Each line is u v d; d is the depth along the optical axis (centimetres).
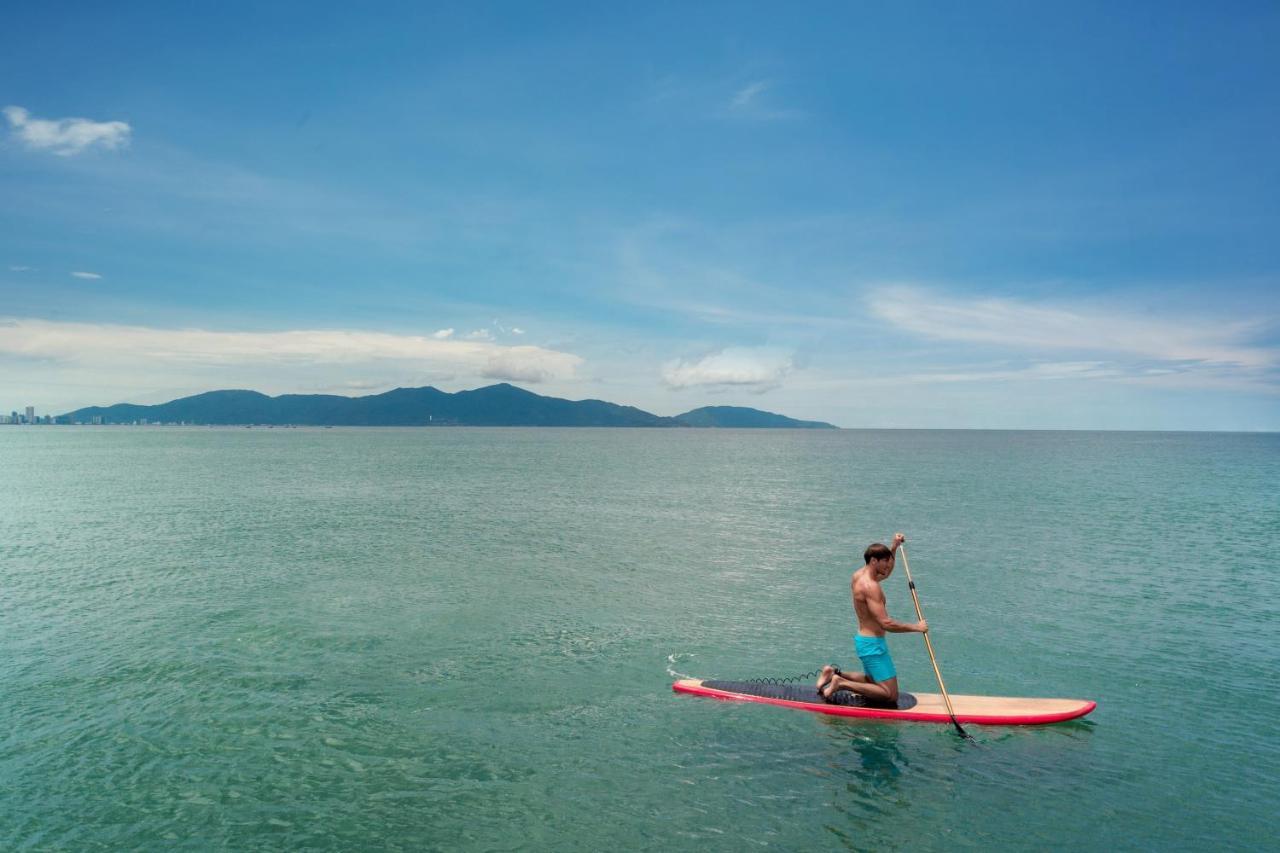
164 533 3306
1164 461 10856
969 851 855
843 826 909
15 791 979
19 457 10950
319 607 1966
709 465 9688
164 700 1302
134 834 881
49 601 2016
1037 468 8925
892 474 7781
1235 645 1652
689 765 1073
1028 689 1388
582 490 5722
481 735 1172
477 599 2069
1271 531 3412
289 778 1023
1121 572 2453
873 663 1281
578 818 926
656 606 2005
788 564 2611
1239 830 900
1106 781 1027
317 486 5950
